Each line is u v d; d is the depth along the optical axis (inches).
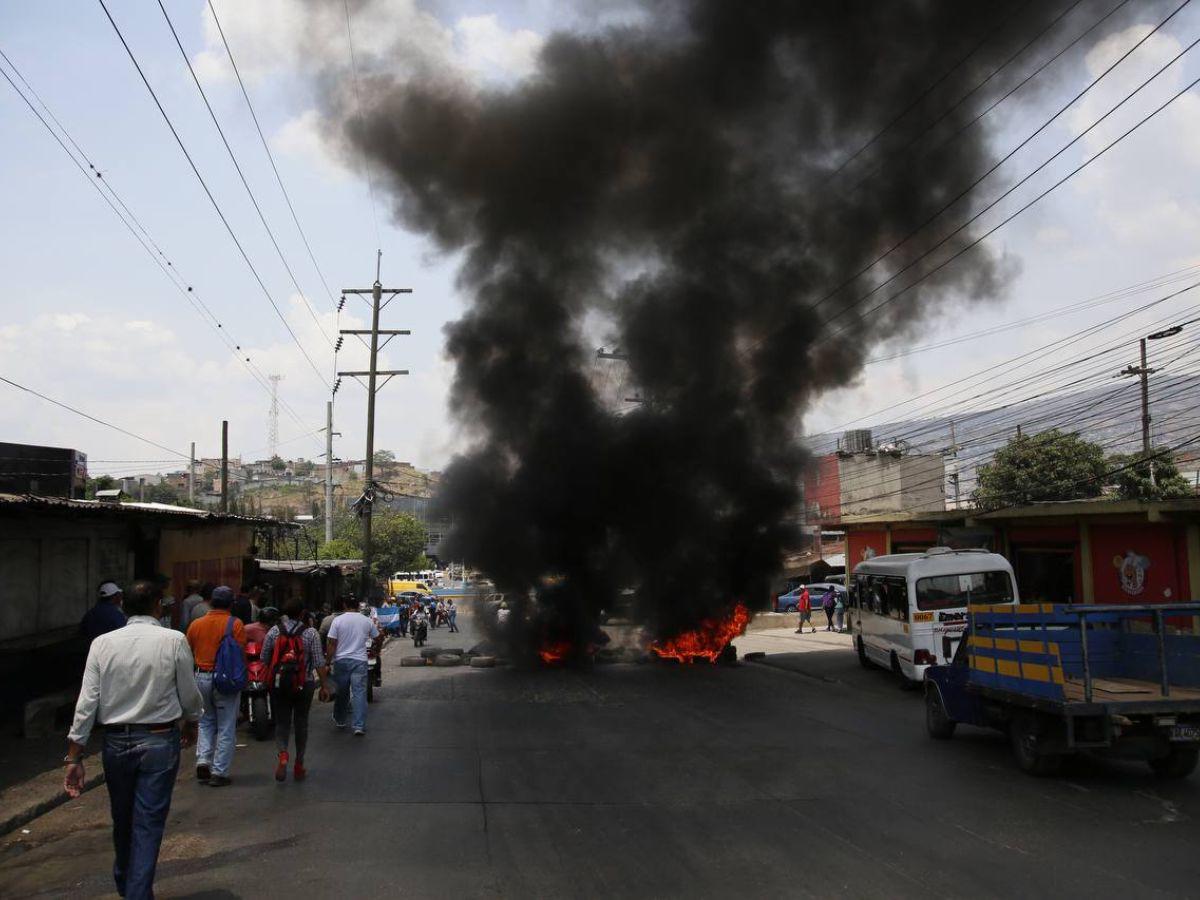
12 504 351.9
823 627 1263.5
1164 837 245.3
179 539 624.1
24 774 310.0
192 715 191.2
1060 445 1152.8
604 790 303.0
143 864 177.6
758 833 248.2
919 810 276.2
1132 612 326.0
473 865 217.0
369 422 1205.7
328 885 201.3
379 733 427.8
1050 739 322.7
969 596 599.5
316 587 1256.2
